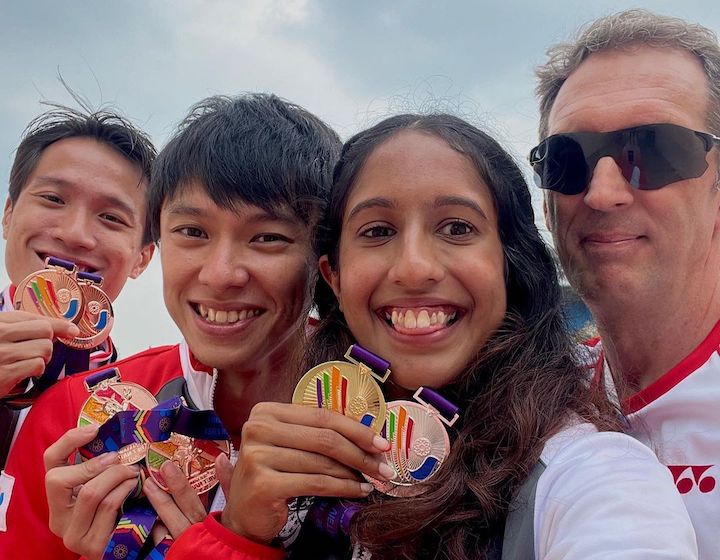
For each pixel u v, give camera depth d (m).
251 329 0.53
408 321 0.41
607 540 0.30
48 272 0.58
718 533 0.47
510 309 0.46
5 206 0.86
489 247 0.43
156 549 0.41
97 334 0.59
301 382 0.40
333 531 0.41
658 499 0.32
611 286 0.52
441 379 0.41
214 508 0.48
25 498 0.54
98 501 0.42
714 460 0.49
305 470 0.37
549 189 0.54
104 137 0.78
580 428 0.39
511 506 0.36
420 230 0.41
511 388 0.42
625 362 0.57
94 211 0.76
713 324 0.53
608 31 0.54
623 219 0.51
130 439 0.43
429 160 0.42
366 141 0.46
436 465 0.39
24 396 0.59
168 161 0.55
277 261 0.53
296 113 0.59
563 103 0.55
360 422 0.39
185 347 0.63
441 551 0.37
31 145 0.77
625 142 0.51
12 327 0.54
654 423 0.53
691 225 0.51
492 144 0.46
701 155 0.50
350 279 0.43
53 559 0.52
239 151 0.52
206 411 0.44
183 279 0.53
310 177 0.54
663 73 0.52
